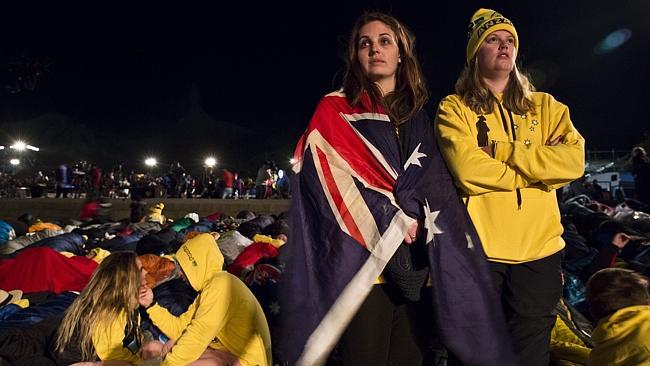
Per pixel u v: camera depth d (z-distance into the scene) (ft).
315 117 9.05
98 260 31.14
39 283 25.09
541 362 9.12
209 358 14.24
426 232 8.46
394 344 8.81
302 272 8.32
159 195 105.81
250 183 110.83
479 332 8.29
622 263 19.92
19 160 213.25
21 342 15.53
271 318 18.29
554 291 9.26
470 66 10.18
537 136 9.77
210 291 14.38
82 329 14.74
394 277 8.39
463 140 9.27
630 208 35.12
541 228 9.30
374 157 8.64
